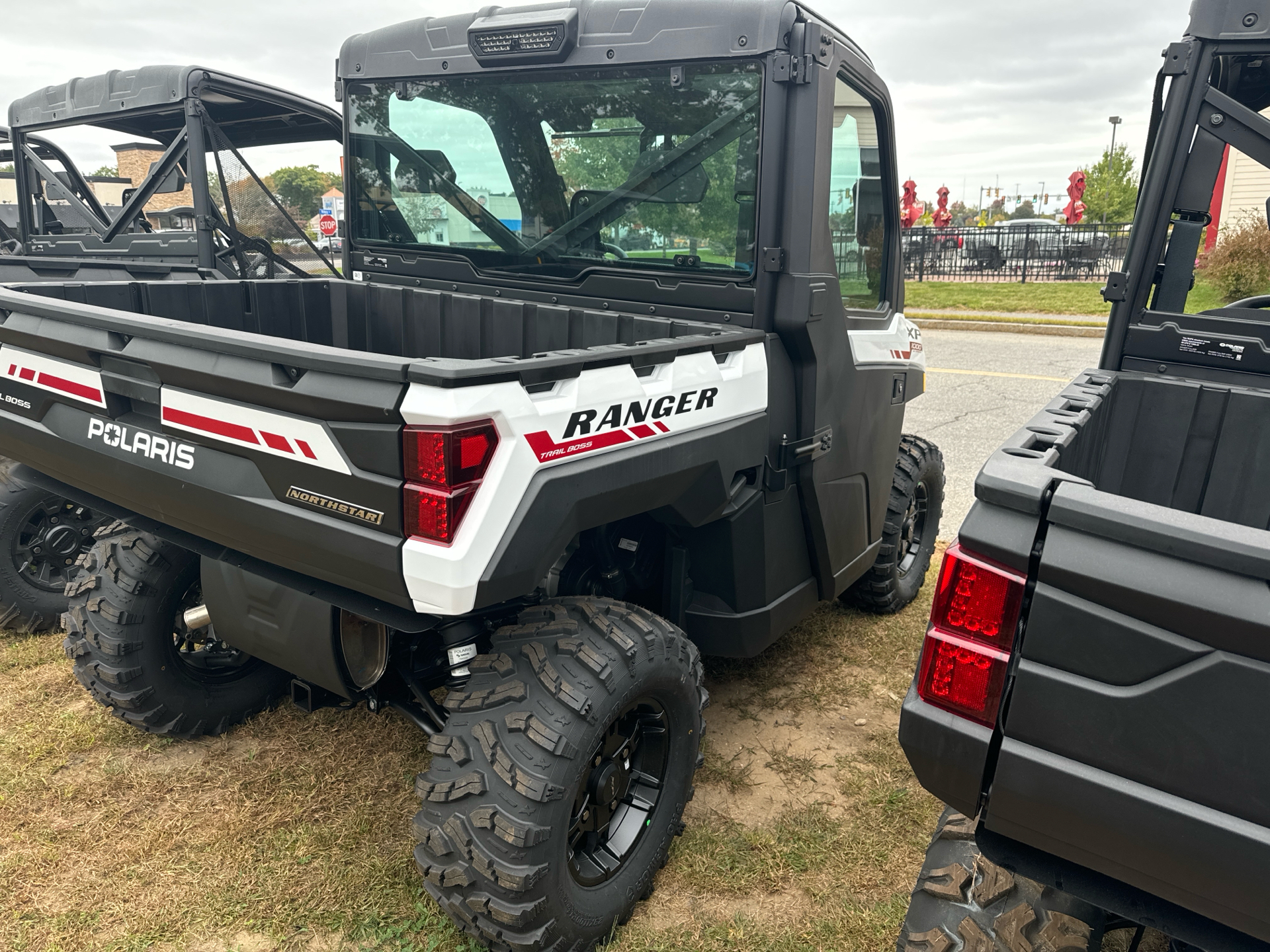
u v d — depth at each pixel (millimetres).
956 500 5551
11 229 6312
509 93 2877
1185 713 1196
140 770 2732
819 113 2473
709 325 2582
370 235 3416
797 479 2799
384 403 1629
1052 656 1295
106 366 2221
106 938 2096
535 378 1743
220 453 1965
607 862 2162
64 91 5262
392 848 2414
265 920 2160
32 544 3539
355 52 3199
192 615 2645
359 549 1745
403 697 2385
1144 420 2312
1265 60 2283
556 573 2531
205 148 4777
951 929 1558
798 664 3605
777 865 2420
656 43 2562
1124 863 1303
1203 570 1174
